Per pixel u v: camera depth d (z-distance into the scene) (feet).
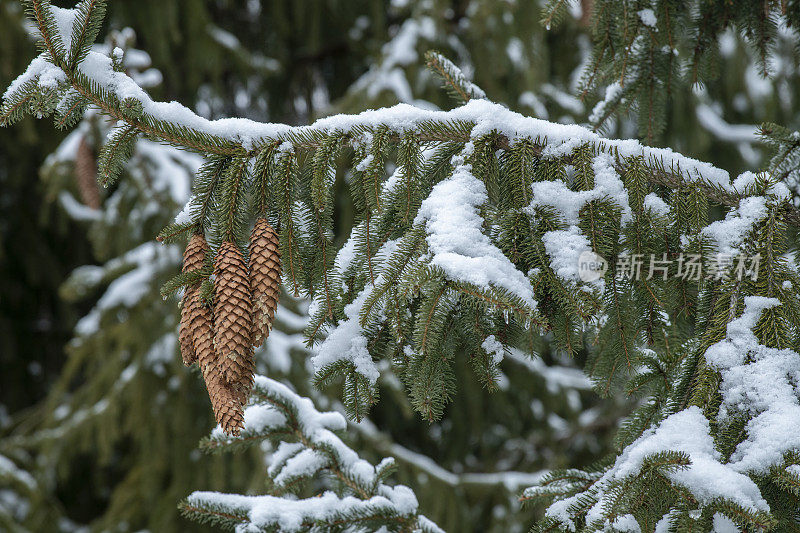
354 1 22.95
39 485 18.74
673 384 8.16
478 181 8.06
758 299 8.04
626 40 9.00
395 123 8.14
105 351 18.03
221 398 7.75
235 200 8.04
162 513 16.87
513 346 8.16
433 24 17.74
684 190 8.14
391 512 8.52
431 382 8.00
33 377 25.70
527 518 17.49
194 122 8.04
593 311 7.94
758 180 8.20
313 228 8.11
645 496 7.77
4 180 23.44
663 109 9.29
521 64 17.53
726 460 7.84
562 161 8.14
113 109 7.94
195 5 20.36
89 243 24.94
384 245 8.12
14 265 24.91
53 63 7.86
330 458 8.75
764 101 19.65
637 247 8.09
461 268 7.85
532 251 8.01
